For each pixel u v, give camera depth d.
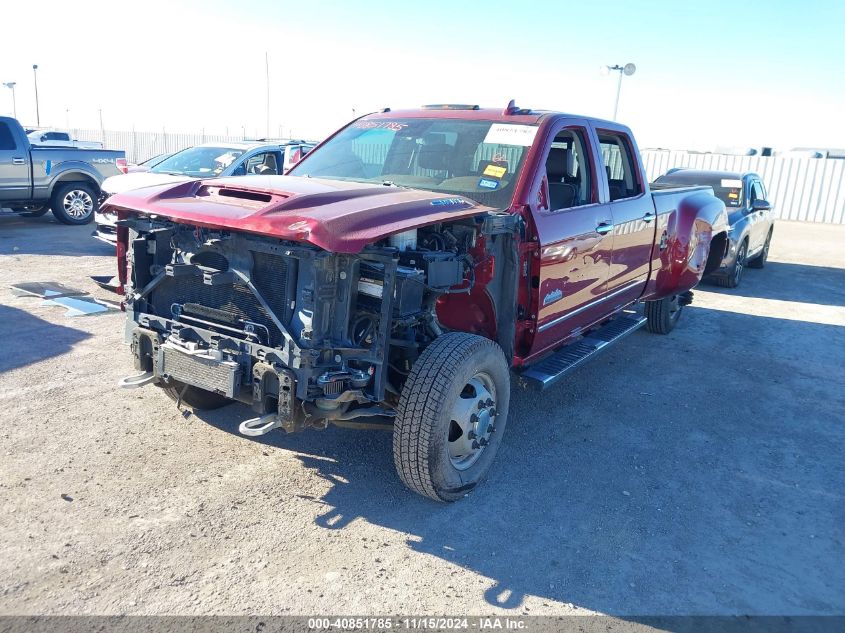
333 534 3.61
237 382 3.58
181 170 11.03
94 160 14.52
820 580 3.52
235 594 3.09
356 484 4.16
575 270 5.00
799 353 7.81
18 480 3.92
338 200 3.68
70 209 14.45
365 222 3.38
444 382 3.66
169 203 3.83
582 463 4.69
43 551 3.29
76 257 10.78
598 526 3.89
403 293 3.58
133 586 3.09
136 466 4.17
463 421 3.94
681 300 8.30
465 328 4.51
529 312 4.60
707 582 3.44
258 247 3.48
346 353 3.52
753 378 6.81
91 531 3.48
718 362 7.29
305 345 3.41
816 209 26.17
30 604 2.93
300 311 3.43
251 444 4.56
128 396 5.22
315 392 3.46
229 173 10.73
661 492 4.35
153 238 4.01
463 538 3.67
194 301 3.88
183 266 3.74
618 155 6.23
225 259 3.69
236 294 3.68
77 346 6.32
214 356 3.63
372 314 3.59
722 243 8.18
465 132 5.10
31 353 6.07
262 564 3.31
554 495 4.22
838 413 5.95
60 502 3.72
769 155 26.55
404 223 3.50
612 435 5.20
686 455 4.93
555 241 4.62
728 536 3.89
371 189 4.00
